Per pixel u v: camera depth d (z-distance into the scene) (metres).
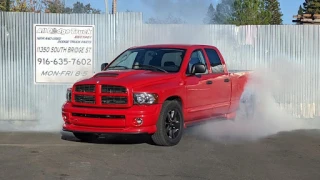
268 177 6.85
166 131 8.73
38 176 6.81
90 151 8.45
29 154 8.20
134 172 7.04
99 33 13.03
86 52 12.98
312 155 8.30
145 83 8.56
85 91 8.68
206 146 8.96
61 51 12.88
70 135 10.33
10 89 12.81
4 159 7.82
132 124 8.30
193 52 9.95
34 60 12.81
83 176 6.82
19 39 12.76
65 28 12.83
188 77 9.46
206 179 6.70
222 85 10.40
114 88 8.45
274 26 13.64
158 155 8.13
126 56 10.20
